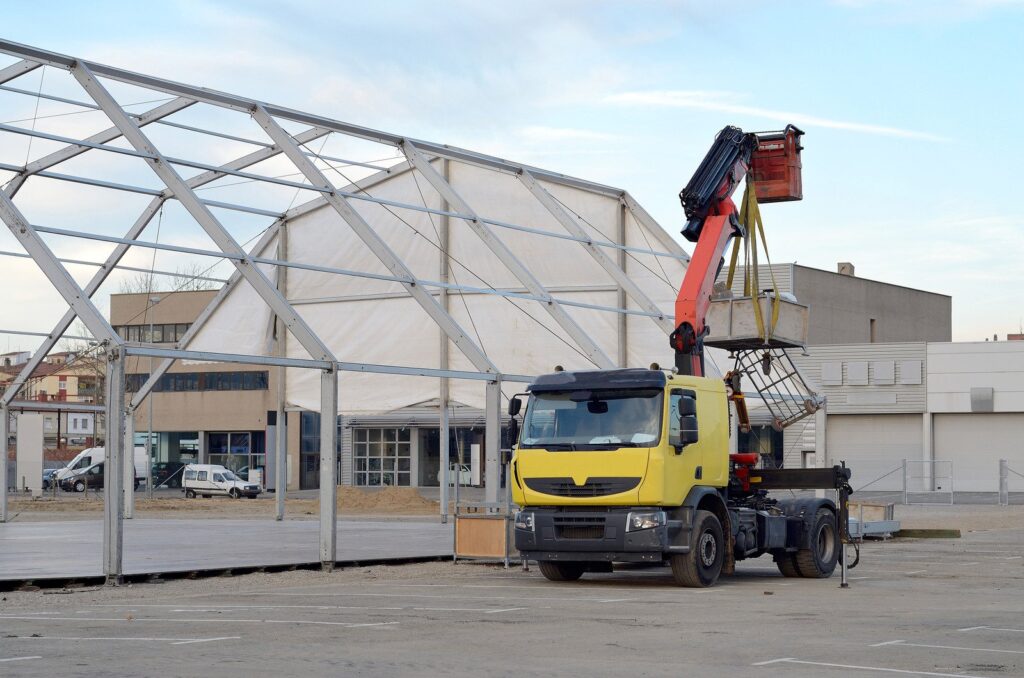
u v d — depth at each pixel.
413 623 12.55
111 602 15.21
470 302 33.97
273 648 10.63
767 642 11.10
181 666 9.56
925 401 62.69
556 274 33.31
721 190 20.80
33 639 11.30
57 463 72.88
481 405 33.88
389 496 52.06
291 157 25.34
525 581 18.42
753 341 21.02
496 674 9.21
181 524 35.03
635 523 16.84
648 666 9.63
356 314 35.19
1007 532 32.19
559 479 17.25
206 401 77.12
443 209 33.91
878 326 81.31
